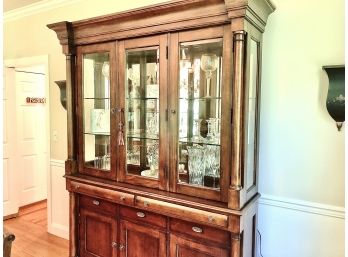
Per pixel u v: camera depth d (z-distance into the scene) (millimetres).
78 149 2445
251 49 1754
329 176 1868
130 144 2170
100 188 2223
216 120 1827
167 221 1949
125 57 2096
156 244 2014
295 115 1948
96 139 2381
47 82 3238
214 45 1785
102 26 2158
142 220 2068
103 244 2309
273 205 2049
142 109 2125
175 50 1858
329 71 1743
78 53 2359
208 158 1860
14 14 3465
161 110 1942
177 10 1801
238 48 1594
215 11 1682
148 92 2086
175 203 1849
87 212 2400
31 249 2965
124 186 2109
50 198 3318
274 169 2037
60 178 3221
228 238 1730
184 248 1892
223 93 1713
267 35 1995
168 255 1960
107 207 2262
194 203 1768
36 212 3990
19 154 4074
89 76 2385
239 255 1691
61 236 3244
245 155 1690
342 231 1840
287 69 1954
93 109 2396
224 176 1738
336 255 1866
